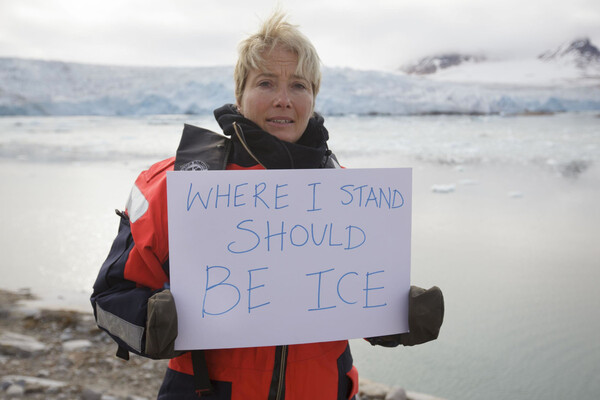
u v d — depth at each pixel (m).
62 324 3.50
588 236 5.63
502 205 7.33
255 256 1.09
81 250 5.38
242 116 1.20
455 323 3.54
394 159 12.51
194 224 1.06
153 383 2.85
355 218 1.14
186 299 1.05
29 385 2.73
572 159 12.05
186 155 1.20
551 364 2.93
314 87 1.27
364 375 2.96
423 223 6.42
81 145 15.88
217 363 1.11
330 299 1.12
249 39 1.22
